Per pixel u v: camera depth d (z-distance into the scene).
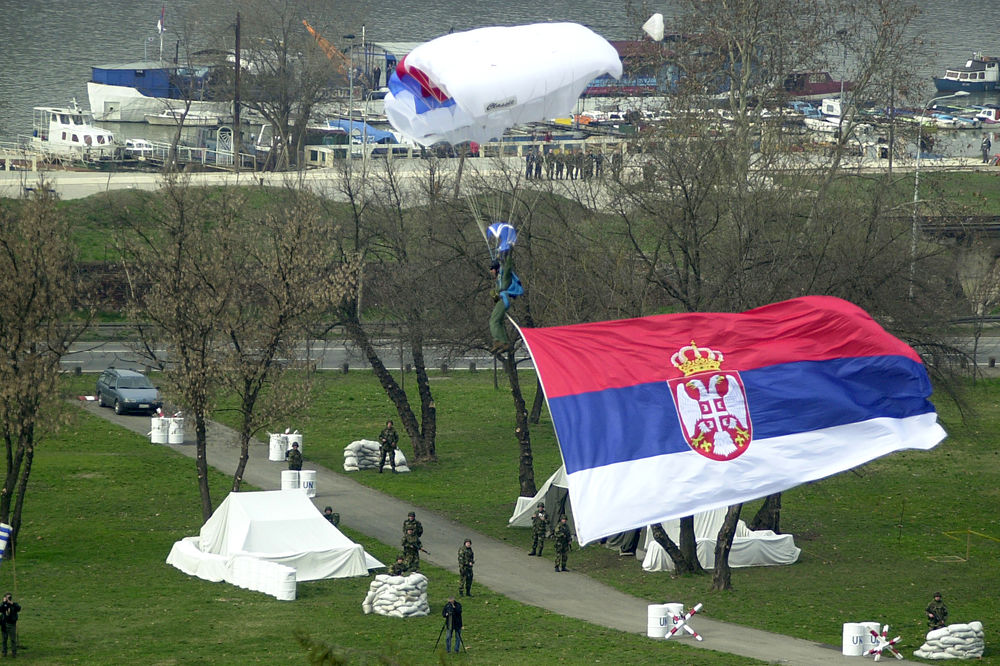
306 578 106.88
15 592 100.12
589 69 60.44
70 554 112.38
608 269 116.44
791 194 118.94
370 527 123.62
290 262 119.00
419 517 127.75
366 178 162.25
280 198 179.38
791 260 111.44
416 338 136.38
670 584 107.75
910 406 49.03
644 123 175.38
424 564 112.50
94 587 102.56
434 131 62.78
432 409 148.62
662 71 179.62
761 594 105.19
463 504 132.62
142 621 93.00
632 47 185.50
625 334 47.69
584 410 45.66
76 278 153.00
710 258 113.62
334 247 130.62
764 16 171.00
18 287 107.88
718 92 176.25
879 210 119.88
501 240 54.25
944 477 147.50
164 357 182.75
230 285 117.19
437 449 154.38
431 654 85.06
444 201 130.12
